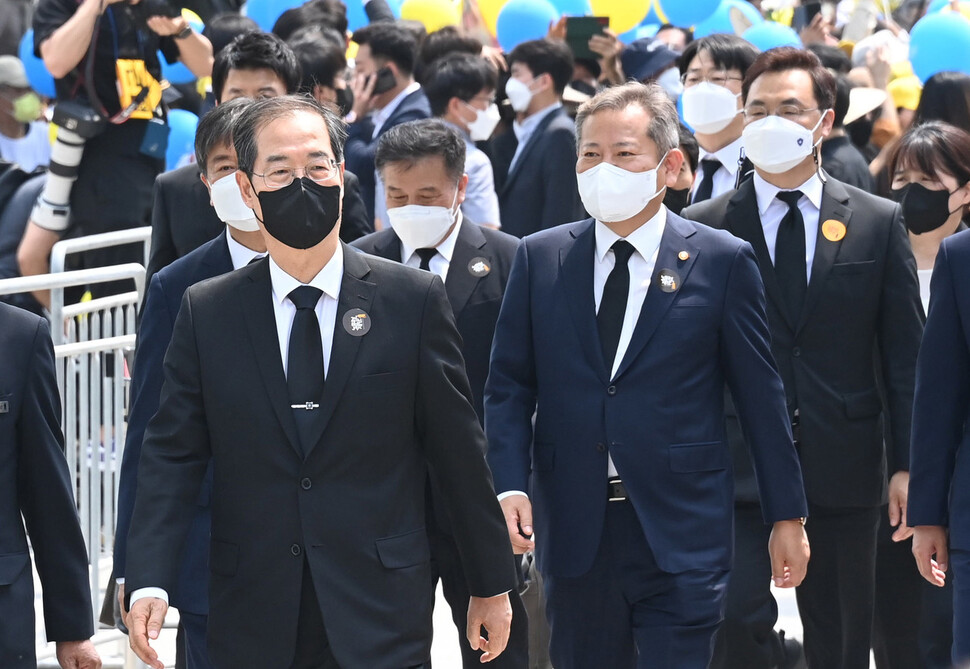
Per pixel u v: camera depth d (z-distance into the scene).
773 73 11.37
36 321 8.77
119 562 9.91
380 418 7.97
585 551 9.73
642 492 9.58
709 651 9.59
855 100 18.31
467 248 11.48
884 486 11.46
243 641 7.96
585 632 9.95
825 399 11.13
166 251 11.87
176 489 8.08
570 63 18.88
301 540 7.89
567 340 9.88
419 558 8.09
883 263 11.20
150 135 17.69
